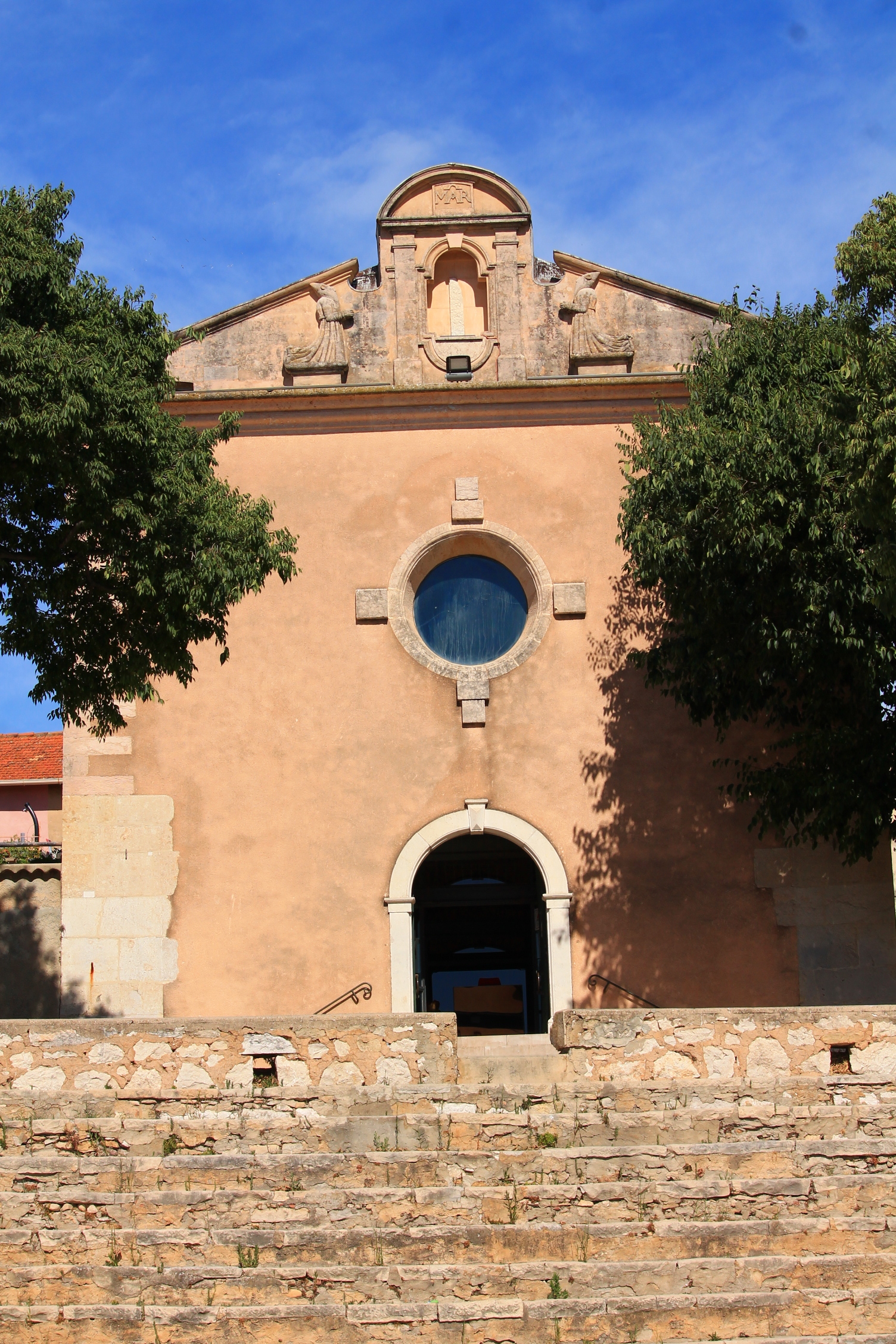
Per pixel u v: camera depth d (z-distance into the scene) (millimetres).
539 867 19031
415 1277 10875
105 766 19172
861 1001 18641
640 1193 11641
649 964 18703
